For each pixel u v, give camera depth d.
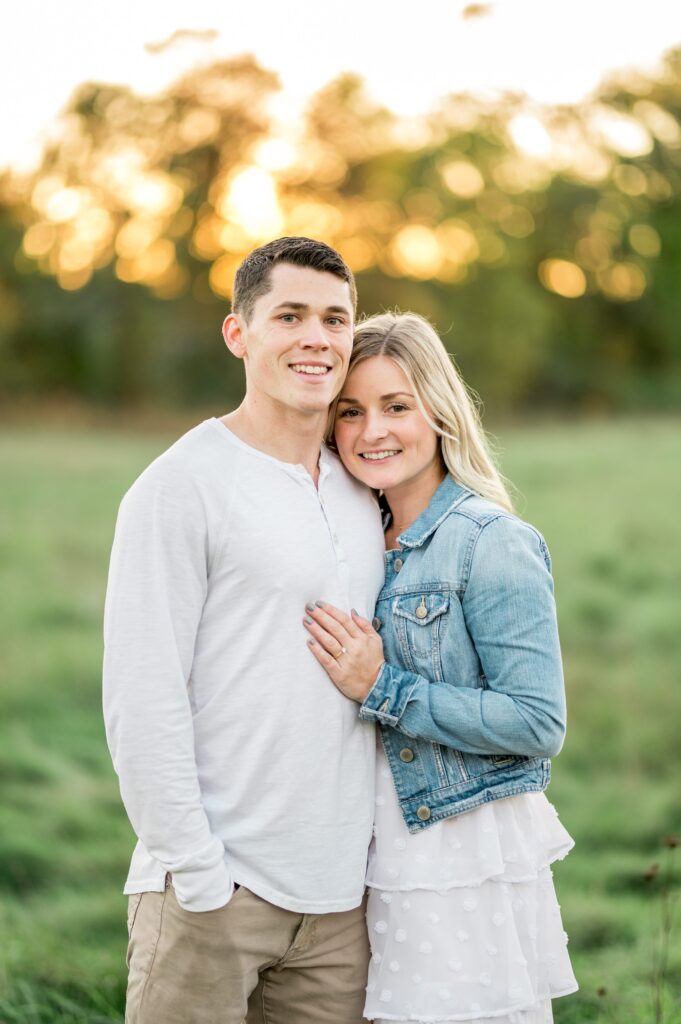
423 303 31.47
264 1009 2.51
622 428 21.53
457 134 31.98
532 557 2.43
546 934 2.47
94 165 32.31
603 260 32.50
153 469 2.32
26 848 4.93
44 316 30.91
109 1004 3.47
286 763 2.30
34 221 32.16
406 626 2.48
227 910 2.25
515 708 2.34
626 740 6.43
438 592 2.47
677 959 3.71
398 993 2.36
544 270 32.94
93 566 10.98
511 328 31.17
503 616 2.39
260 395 2.44
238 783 2.30
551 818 2.57
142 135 32.53
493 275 31.61
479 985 2.33
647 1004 3.43
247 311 2.45
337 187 33.31
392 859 2.41
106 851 5.02
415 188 31.83
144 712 2.21
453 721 2.35
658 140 32.28
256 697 2.30
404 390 2.55
